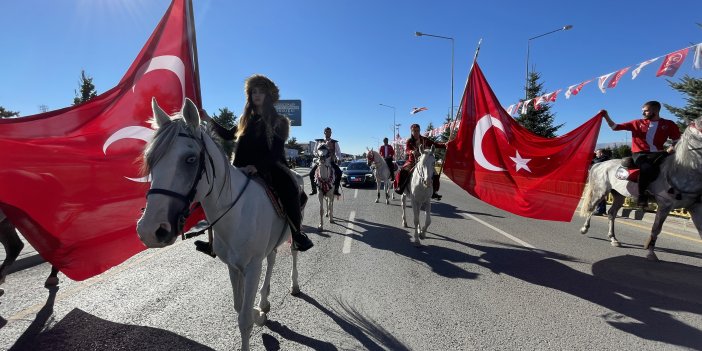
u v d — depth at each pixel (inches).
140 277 201.9
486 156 277.6
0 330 140.9
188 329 142.6
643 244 285.0
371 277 203.9
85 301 168.7
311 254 251.9
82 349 128.0
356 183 816.3
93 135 161.9
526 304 166.9
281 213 125.6
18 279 198.5
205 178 97.2
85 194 153.1
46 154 146.2
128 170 166.6
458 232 330.3
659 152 233.0
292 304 166.4
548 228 350.9
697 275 209.5
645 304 167.3
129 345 130.6
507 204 272.8
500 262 234.8
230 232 110.4
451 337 135.9
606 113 251.9
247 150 127.0
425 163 259.6
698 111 486.6
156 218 80.3
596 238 307.9
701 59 217.0
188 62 184.7
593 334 138.4
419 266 225.3
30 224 139.7
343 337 136.6
